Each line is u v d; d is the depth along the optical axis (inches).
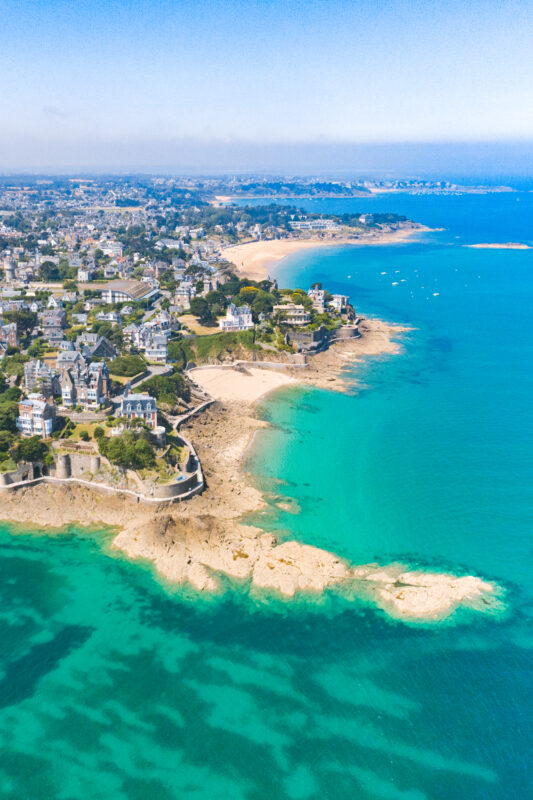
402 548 7017.7
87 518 7598.4
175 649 5620.1
